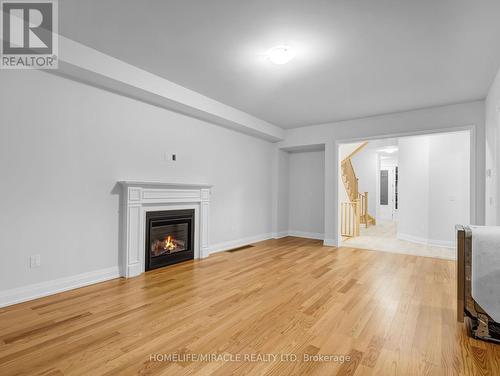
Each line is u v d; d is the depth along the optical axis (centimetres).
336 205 578
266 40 278
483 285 212
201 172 484
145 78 351
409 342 205
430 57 307
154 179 405
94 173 336
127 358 183
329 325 231
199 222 470
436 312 258
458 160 567
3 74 267
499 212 339
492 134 371
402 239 673
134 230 366
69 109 313
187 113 450
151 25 255
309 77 364
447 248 562
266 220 661
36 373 167
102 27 259
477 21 241
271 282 341
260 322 235
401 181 684
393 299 289
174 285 328
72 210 316
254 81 380
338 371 171
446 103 457
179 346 198
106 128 348
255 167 621
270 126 604
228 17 241
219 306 268
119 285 328
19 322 232
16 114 274
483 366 177
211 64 332
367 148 978
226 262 439
